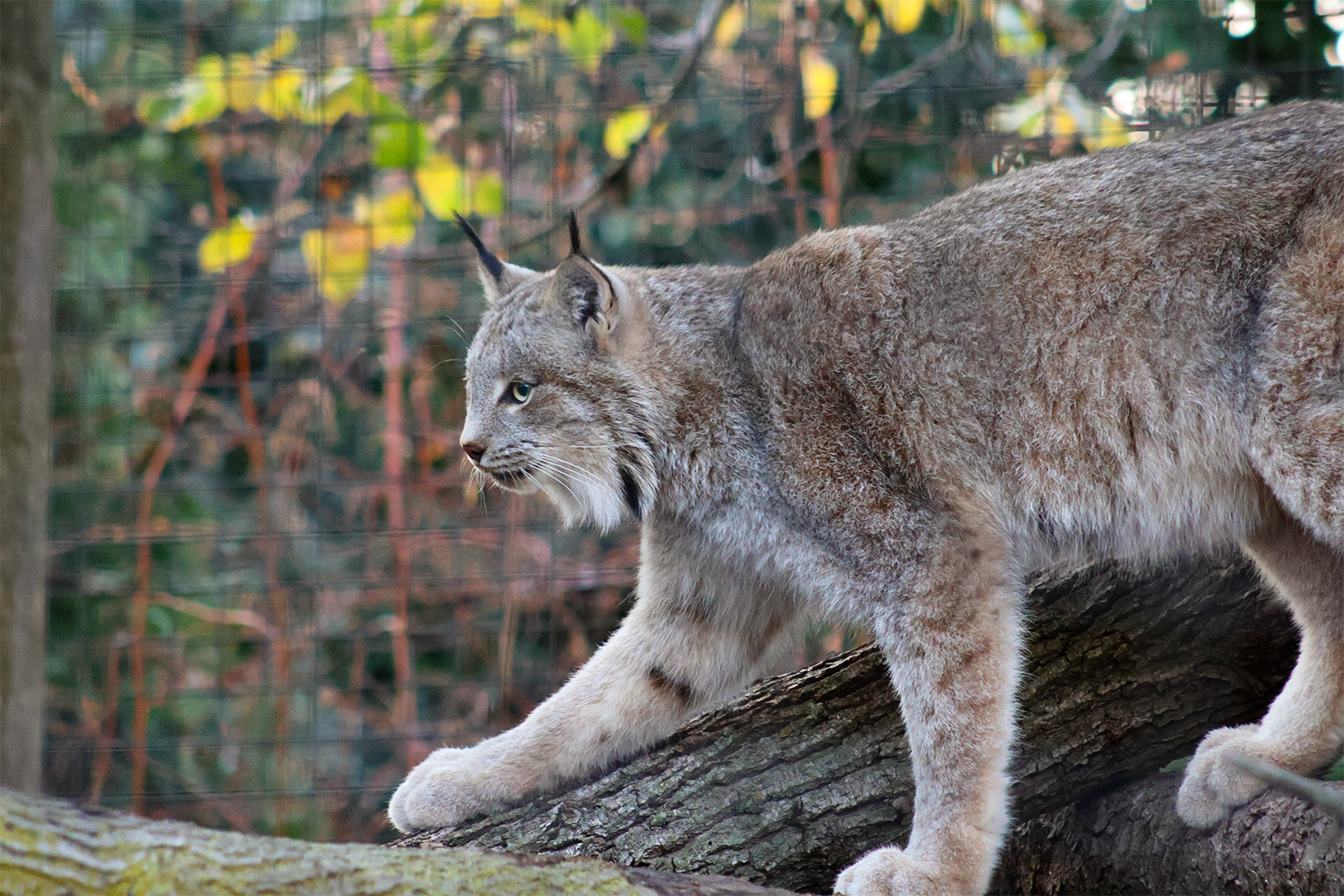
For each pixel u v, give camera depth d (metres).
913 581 6.70
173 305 14.27
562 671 13.02
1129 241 6.59
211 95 12.62
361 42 13.63
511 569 13.09
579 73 13.73
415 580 12.80
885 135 13.41
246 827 12.58
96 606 13.20
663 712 7.56
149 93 13.45
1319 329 6.19
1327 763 6.62
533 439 7.52
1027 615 7.15
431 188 12.70
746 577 7.57
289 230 14.15
